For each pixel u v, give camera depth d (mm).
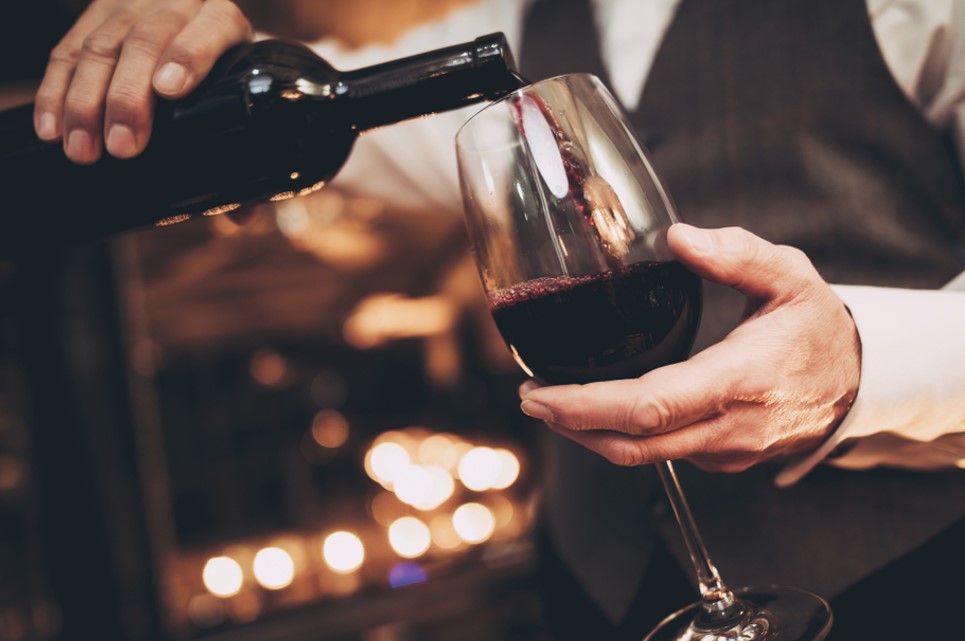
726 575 887
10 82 2760
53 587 2721
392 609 2184
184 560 3959
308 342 5004
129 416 2773
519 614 2703
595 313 607
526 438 5000
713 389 564
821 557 854
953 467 799
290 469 4977
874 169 867
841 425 668
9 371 2900
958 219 860
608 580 961
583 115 620
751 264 591
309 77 735
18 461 2924
